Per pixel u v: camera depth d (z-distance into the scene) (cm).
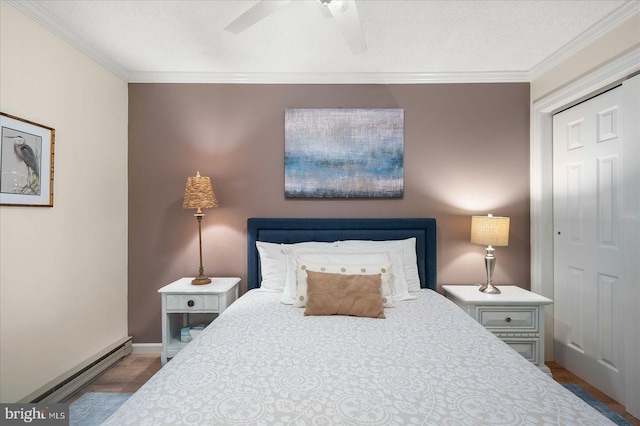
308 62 245
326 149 264
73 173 212
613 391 198
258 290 239
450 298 257
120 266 258
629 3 174
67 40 204
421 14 184
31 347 181
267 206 267
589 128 217
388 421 88
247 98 267
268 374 114
